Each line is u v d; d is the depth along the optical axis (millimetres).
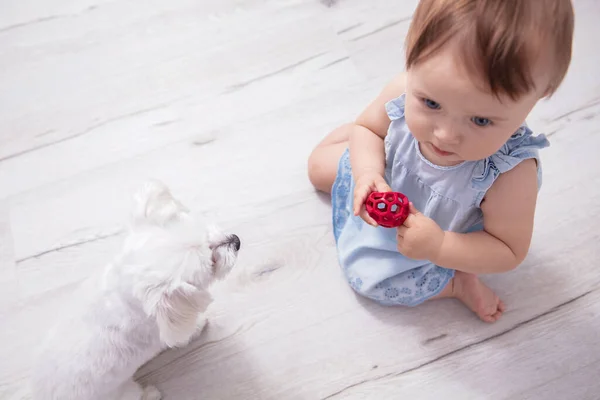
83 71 1475
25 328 1186
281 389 1130
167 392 1136
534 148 874
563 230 1235
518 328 1160
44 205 1312
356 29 1494
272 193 1314
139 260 903
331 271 1230
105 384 968
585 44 1418
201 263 933
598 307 1167
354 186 1063
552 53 679
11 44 1509
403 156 989
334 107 1402
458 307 1188
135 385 1083
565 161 1299
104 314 935
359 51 1466
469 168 902
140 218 982
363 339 1166
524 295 1188
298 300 1205
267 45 1486
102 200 1316
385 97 1031
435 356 1146
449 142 798
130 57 1488
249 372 1146
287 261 1243
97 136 1393
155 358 1159
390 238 1094
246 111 1408
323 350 1159
